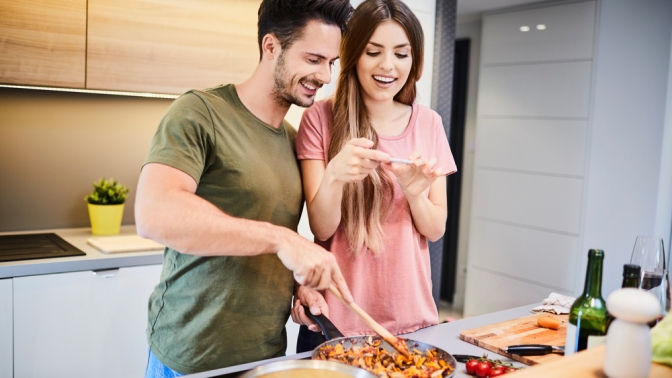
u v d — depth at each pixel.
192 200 1.15
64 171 2.85
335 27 1.32
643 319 0.86
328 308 1.54
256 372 1.02
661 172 3.57
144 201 1.16
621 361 0.88
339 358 1.16
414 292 1.59
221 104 1.34
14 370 2.19
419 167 1.43
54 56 2.39
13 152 2.72
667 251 3.67
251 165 1.33
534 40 4.01
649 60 3.58
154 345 1.42
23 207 2.77
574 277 3.84
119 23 2.49
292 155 1.49
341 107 1.57
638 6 3.57
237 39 2.78
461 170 4.89
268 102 1.38
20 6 2.30
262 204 1.35
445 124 3.47
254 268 1.36
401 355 1.17
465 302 4.58
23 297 2.18
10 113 2.69
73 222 2.90
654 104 3.57
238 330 1.35
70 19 2.40
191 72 2.68
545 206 3.99
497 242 4.32
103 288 2.36
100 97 2.89
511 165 4.20
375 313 1.58
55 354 2.27
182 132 1.24
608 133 3.71
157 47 2.59
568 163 3.85
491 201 4.35
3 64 2.30
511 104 4.19
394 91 1.57
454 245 4.98
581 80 3.74
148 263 2.46
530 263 4.10
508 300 4.25
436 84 3.40
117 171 2.98
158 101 3.05
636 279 1.11
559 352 1.33
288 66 1.32
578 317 1.14
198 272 1.34
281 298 1.43
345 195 1.54
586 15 3.69
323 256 1.16
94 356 2.36
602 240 3.82
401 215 1.59
